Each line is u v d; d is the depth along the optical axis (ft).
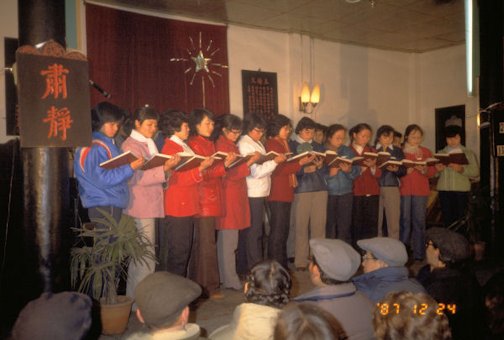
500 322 6.51
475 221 17.99
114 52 18.37
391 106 28.02
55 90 9.81
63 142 9.87
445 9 20.61
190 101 20.31
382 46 26.91
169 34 19.79
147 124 12.60
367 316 6.50
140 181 12.19
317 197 16.80
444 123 27.68
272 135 16.52
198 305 12.93
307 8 20.11
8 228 12.21
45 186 10.15
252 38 22.67
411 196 18.86
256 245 15.07
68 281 10.58
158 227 14.14
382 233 20.01
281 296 6.13
